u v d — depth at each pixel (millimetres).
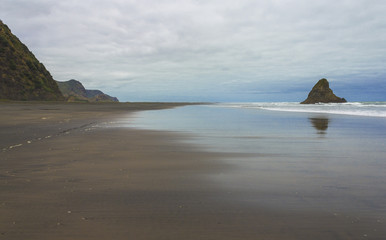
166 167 5434
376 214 3041
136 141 9133
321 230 2646
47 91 98562
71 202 3396
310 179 4543
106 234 2562
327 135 11156
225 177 4668
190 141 9273
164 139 9695
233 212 3094
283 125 15688
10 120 17266
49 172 4938
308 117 23188
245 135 11078
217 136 10633
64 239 2467
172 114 27969
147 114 27500
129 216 2973
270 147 8109
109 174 4832
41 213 3043
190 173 4957
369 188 4027
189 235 2539
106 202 3406
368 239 2477
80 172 4957
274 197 3613
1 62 86938
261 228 2686
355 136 10797
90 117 21250
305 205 3314
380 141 9422
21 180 4395
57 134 10680
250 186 4129
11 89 85938
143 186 4113
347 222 2830
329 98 108688
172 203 3385
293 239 2471
